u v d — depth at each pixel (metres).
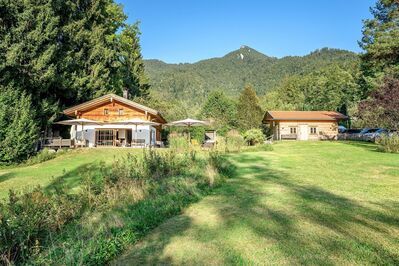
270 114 46.00
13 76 22.77
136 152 22.61
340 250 4.84
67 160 20.34
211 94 69.56
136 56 53.25
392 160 15.28
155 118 35.09
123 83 48.88
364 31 37.88
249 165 14.70
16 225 5.28
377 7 37.38
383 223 5.99
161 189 8.63
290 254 4.77
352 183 9.95
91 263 4.68
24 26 22.83
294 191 8.87
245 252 4.91
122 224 6.20
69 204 7.05
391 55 34.44
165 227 6.27
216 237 5.58
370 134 37.38
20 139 20.55
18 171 16.53
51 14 25.17
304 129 44.12
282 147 27.61
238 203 7.72
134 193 8.20
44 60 23.41
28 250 4.95
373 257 4.57
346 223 6.02
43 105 26.03
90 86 31.70
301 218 6.38
